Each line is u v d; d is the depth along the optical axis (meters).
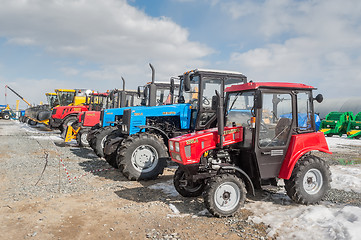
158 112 7.31
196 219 4.04
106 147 7.25
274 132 4.64
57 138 14.53
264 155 4.54
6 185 5.70
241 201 4.18
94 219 4.04
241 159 4.80
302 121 4.83
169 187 5.73
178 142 4.39
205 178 4.52
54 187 5.62
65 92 18.94
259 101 4.25
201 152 4.47
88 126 11.73
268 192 5.34
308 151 4.82
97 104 15.38
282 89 4.69
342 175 6.44
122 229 3.71
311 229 3.55
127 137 6.73
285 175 4.58
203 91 7.14
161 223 3.90
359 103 24.78
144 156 6.37
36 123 22.55
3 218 4.02
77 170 7.26
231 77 7.32
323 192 4.70
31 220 3.96
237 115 4.92
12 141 12.91
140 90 10.22
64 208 4.46
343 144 13.54
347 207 4.14
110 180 6.32
